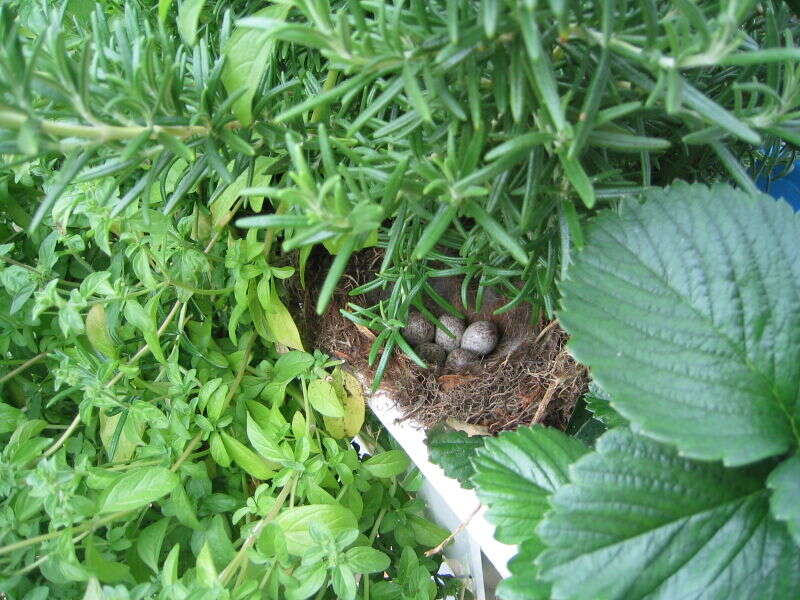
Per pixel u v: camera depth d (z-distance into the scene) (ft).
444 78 0.58
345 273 1.06
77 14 0.87
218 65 0.61
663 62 0.50
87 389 0.84
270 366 1.04
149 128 0.57
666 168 0.82
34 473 0.78
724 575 0.55
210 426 0.91
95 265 1.08
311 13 0.50
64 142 0.55
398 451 1.04
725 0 0.47
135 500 0.81
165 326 0.93
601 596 0.55
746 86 0.53
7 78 0.49
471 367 1.04
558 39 0.56
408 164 0.62
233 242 0.94
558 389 0.95
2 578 0.80
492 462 0.73
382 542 1.17
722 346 0.59
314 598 1.00
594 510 0.57
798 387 0.58
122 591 0.74
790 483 0.53
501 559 0.86
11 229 1.06
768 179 0.87
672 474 0.58
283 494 0.91
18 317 0.97
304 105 0.54
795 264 0.60
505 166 0.55
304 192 0.49
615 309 0.61
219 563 0.89
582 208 0.73
